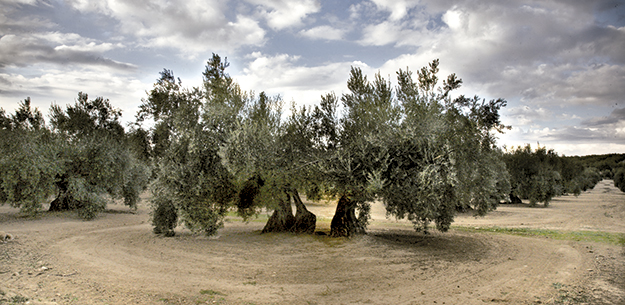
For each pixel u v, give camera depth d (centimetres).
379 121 1158
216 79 1352
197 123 1255
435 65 1220
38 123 2106
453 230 1777
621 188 6066
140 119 2888
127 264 924
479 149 1288
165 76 2672
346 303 666
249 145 1152
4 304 578
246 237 1390
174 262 967
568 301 662
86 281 749
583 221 2141
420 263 1006
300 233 1471
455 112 1238
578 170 5156
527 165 3606
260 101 1349
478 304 661
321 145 1337
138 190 2339
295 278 841
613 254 1084
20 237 1234
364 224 1498
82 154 1895
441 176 1091
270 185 1220
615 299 662
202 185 1192
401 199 1114
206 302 650
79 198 1809
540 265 979
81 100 2214
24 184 1711
